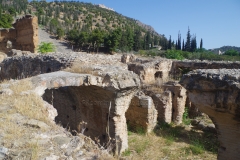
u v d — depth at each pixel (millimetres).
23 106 6176
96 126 10523
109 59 14773
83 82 8656
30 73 14547
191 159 9711
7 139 4535
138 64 21359
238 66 19688
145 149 10633
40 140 4707
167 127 13961
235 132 7828
